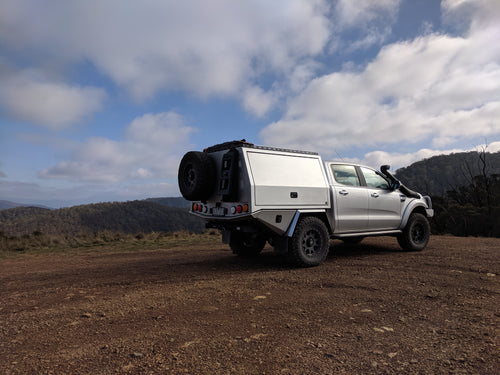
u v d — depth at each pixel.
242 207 5.37
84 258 8.27
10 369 2.32
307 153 6.31
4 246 11.27
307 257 5.82
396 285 4.43
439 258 6.33
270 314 3.41
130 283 5.02
